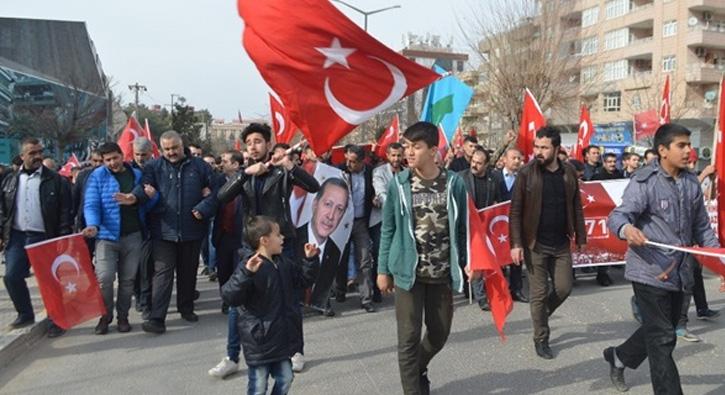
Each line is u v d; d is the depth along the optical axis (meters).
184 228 6.19
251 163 4.91
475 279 3.99
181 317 6.80
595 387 4.49
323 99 4.48
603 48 47.31
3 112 36.56
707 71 39.94
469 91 9.29
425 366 4.27
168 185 6.16
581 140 11.44
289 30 4.40
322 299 6.08
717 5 40.28
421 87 4.53
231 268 6.83
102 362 5.32
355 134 34.25
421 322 3.96
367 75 4.47
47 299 5.60
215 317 6.82
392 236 4.04
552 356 5.19
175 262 6.30
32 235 6.04
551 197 5.05
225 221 6.73
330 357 5.34
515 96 26.02
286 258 3.94
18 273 6.03
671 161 3.72
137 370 5.09
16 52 48.00
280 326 3.74
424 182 3.96
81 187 7.45
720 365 4.94
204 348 5.66
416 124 3.95
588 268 9.02
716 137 4.74
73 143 35.47
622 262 8.04
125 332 6.25
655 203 3.74
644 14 43.91
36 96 39.03
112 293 6.24
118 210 6.14
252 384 3.74
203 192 6.35
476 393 4.43
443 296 4.00
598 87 38.53
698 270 6.21
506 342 5.67
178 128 50.62
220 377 4.83
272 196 4.72
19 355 5.55
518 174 5.19
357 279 7.21
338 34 4.37
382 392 4.50
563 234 5.13
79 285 5.86
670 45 42.19
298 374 4.91
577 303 7.08
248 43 4.52
